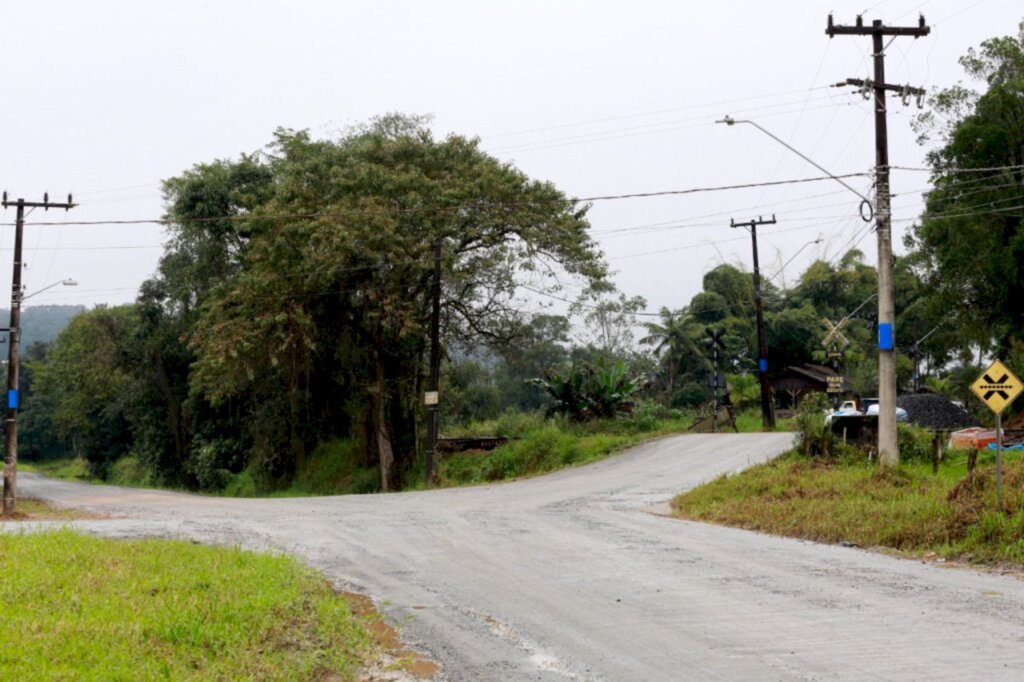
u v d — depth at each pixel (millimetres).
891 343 22625
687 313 69312
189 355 55812
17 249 27266
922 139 42344
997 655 8211
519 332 42250
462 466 41531
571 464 37969
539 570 13125
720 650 8633
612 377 46281
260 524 19203
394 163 39188
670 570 12961
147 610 9383
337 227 36000
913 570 12938
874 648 8539
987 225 40125
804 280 71688
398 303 38781
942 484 18812
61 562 11992
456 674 8242
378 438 42000
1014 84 38969
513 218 37125
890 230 22719
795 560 13828
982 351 44969
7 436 26328
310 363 46438
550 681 7906
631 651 8734
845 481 20578
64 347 75375
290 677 7855
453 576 12852
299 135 46812
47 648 7781
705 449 35688
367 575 13102
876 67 22797
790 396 60594
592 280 39406
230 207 51344
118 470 70938
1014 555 13375
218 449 53656
